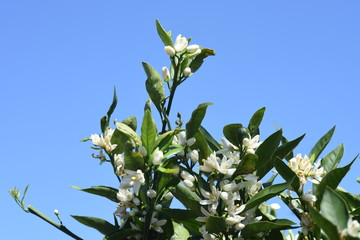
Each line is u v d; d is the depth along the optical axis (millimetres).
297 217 1710
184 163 1697
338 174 1661
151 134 1660
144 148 1655
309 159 1705
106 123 1766
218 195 1652
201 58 1768
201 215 1681
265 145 1693
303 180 1682
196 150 1710
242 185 1659
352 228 1488
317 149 1764
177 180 1708
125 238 1728
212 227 1645
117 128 1688
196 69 1767
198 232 1732
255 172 1725
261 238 1694
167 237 1735
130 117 1789
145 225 1694
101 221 1737
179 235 1751
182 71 1753
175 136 1719
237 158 1688
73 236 1732
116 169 1736
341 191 1706
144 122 1653
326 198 1503
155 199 1683
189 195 1755
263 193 1643
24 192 1731
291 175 1682
